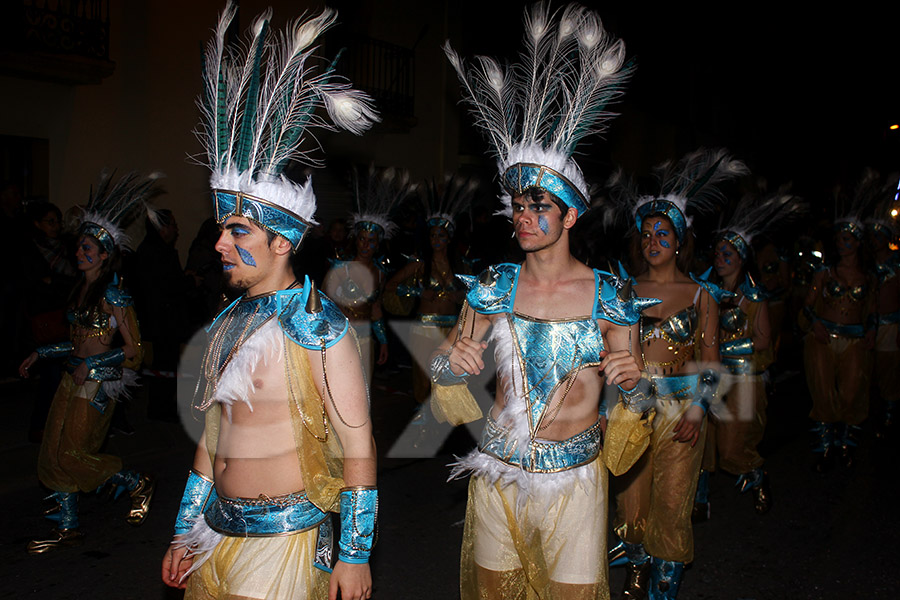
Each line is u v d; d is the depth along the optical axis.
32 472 5.68
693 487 3.79
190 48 10.52
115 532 4.76
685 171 4.29
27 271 7.44
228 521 2.32
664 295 3.97
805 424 7.93
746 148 23.67
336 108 2.40
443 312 6.84
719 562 4.59
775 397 9.24
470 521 2.89
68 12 9.21
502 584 2.77
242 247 2.31
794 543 4.88
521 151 2.79
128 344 4.57
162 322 6.93
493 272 2.87
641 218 4.10
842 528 5.14
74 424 4.45
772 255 9.52
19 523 4.88
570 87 2.89
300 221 2.36
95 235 4.51
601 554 2.75
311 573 2.31
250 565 2.27
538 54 2.94
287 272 2.42
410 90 13.67
